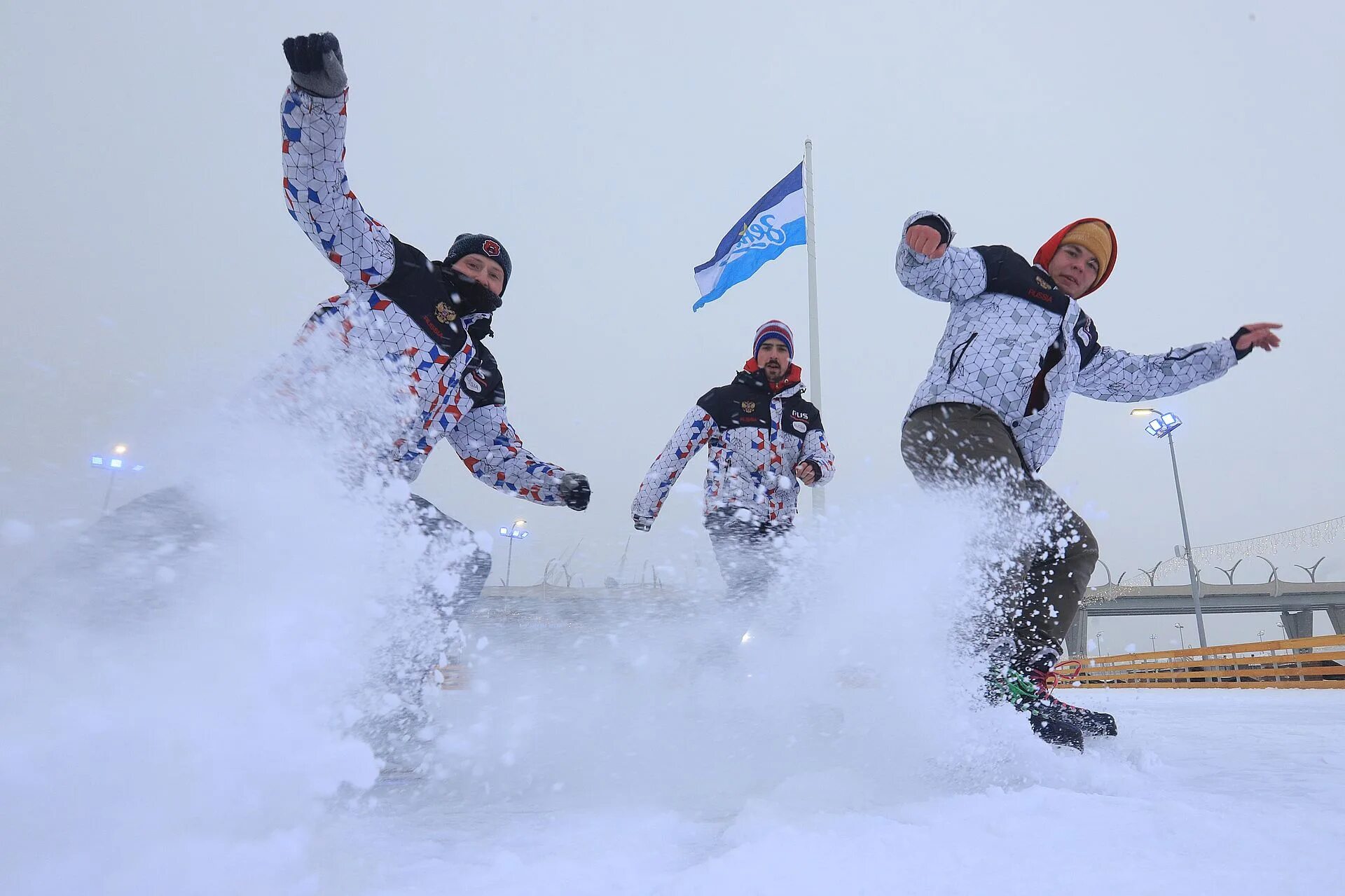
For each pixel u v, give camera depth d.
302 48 1.91
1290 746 2.56
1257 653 12.62
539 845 1.25
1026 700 2.18
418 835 1.32
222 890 0.88
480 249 2.63
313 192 2.07
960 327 2.71
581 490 2.83
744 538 3.62
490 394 2.75
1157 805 1.42
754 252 12.98
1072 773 1.77
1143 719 4.11
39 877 0.84
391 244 2.28
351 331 2.16
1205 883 0.99
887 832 1.24
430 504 2.29
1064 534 2.64
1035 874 1.03
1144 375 3.31
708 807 1.58
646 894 0.98
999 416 2.55
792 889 0.97
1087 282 3.11
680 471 3.79
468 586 2.21
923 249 2.56
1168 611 68.00
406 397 2.19
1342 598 65.19
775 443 3.77
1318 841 1.19
